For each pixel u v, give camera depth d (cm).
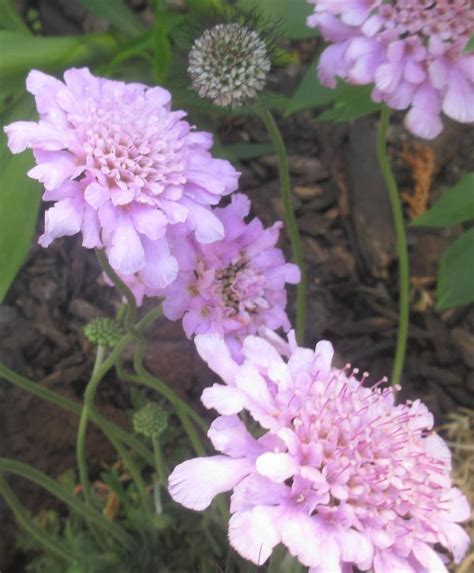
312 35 27
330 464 16
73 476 30
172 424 31
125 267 18
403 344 29
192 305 21
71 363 33
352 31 22
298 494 16
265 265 22
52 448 31
